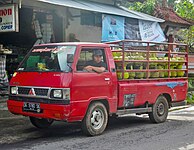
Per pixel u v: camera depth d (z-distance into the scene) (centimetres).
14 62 1252
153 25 1409
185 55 986
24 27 1327
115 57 786
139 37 1345
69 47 715
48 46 754
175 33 1842
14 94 729
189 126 863
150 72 865
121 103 776
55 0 1086
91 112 706
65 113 650
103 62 745
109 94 741
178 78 958
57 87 658
